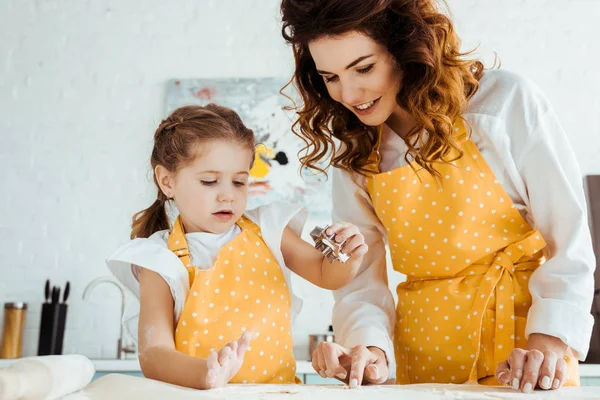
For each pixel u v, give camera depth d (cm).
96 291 294
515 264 111
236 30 315
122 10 319
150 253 104
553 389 81
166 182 114
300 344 282
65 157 306
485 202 110
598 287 267
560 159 107
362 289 119
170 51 314
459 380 108
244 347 82
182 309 102
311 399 67
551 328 94
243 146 110
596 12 310
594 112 302
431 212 113
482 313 107
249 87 305
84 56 315
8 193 303
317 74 122
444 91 107
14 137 308
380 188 116
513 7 311
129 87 312
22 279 295
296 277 289
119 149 307
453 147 108
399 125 119
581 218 103
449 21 109
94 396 67
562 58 306
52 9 320
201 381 79
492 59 307
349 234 98
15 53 316
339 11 99
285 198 291
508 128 107
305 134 127
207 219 108
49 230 300
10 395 59
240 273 106
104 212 301
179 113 115
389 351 106
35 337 290
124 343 287
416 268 117
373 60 103
